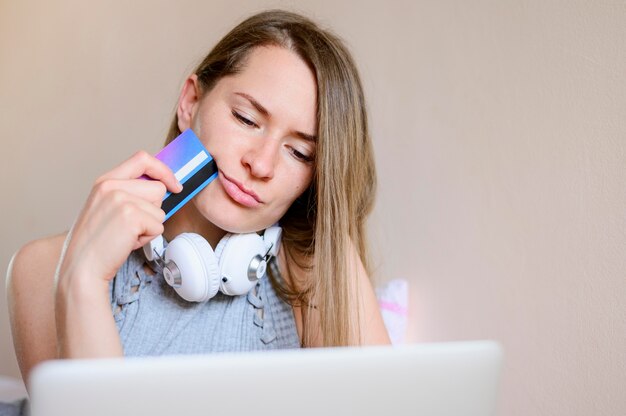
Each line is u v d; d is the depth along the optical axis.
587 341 1.39
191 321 1.32
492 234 1.62
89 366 0.54
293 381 0.60
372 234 1.99
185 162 1.15
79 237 1.03
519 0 1.58
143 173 1.10
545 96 1.50
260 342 1.39
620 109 1.34
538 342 1.50
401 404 0.65
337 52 1.27
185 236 1.17
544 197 1.49
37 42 3.19
